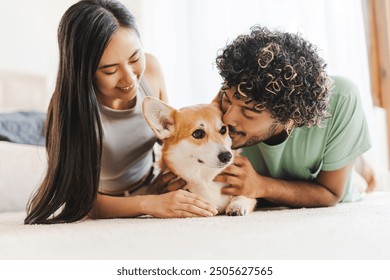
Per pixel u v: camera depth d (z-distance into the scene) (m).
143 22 3.36
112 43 1.15
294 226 0.96
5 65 3.23
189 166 1.22
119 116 1.38
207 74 3.13
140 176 1.56
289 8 2.81
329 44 2.60
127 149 1.45
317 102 1.18
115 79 1.20
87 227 1.08
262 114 1.14
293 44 1.19
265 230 0.92
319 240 0.81
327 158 1.37
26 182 1.91
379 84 2.57
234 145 1.24
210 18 3.14
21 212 1.87
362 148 1.38
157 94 1.62
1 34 3.21
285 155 1.37
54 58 3.36
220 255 0.73
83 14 1.18
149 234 0.92
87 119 1.22
